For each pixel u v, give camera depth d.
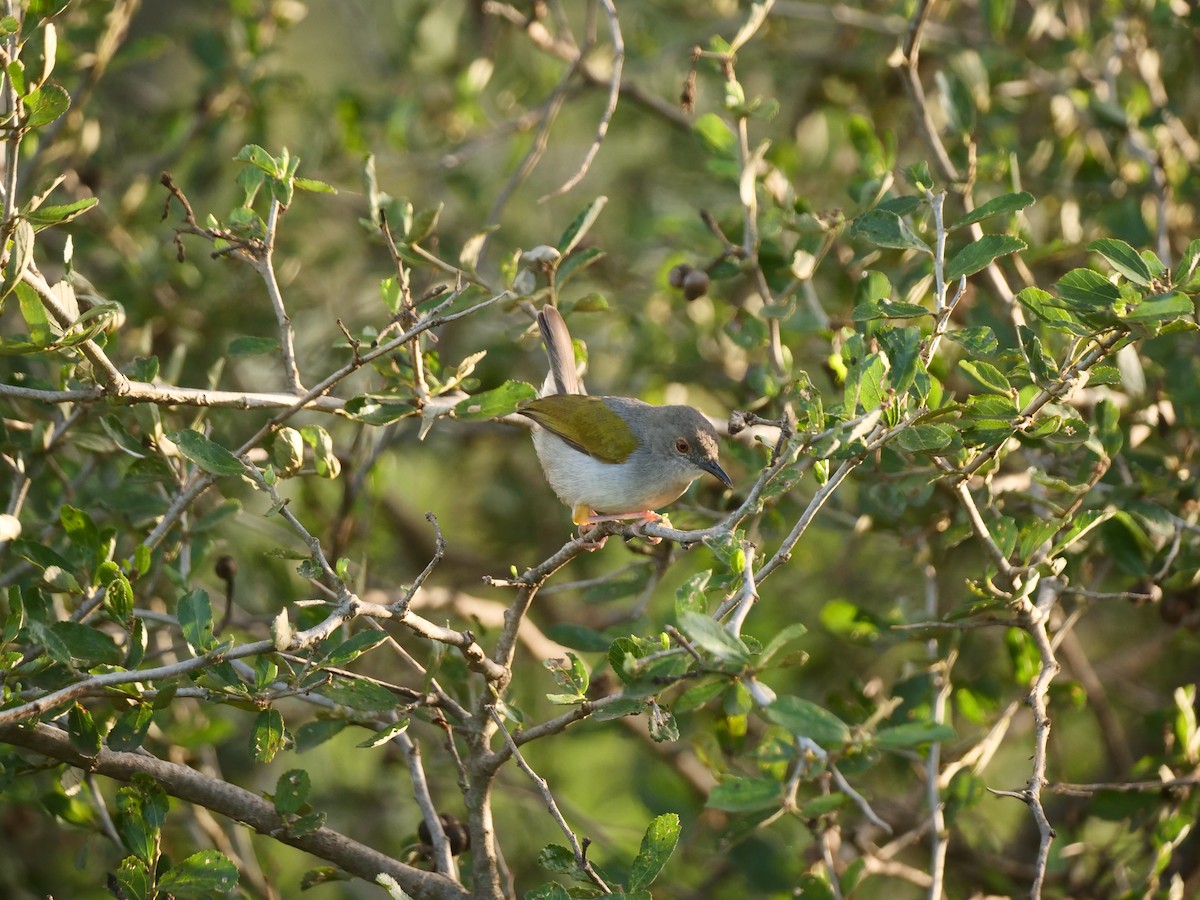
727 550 7.67
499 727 8.75
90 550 9.08
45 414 12.13
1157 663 15.77
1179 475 10.79
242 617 13.44
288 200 9.27
